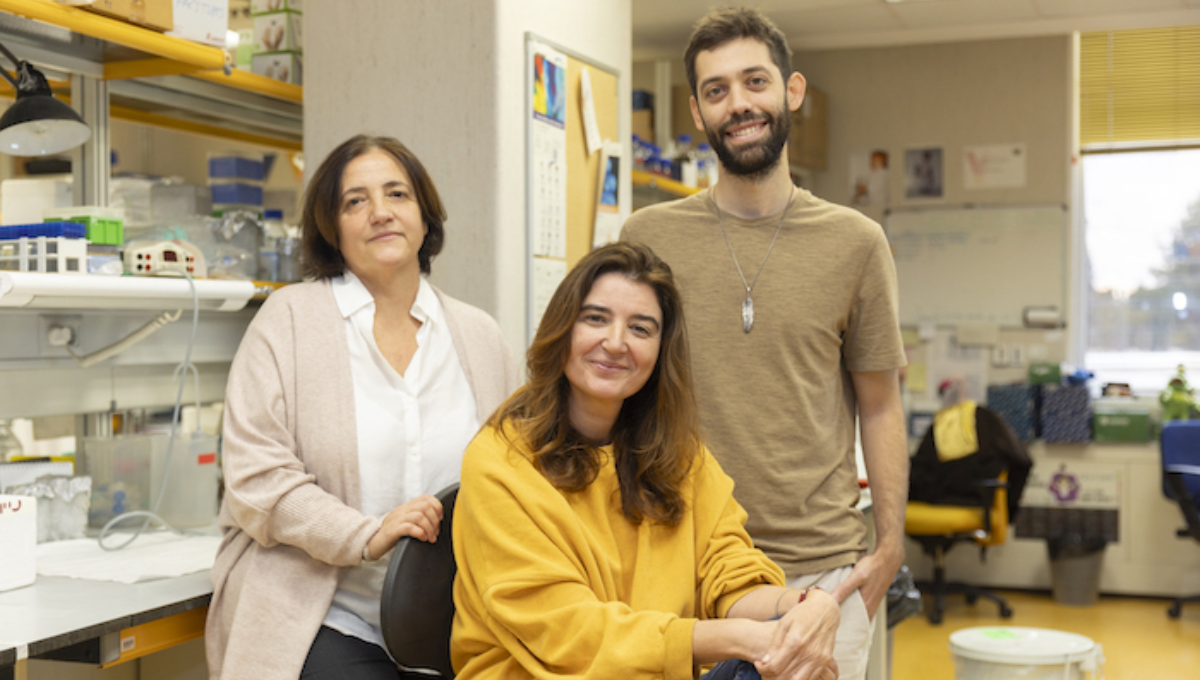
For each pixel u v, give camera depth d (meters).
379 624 1.80
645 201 4.28
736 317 1.84
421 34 2.56
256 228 2.63
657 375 1.66
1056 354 5.84
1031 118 5.86
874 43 5.61
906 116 6.04
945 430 5.29
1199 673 4.19
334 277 1.93
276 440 1.75
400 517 1.69
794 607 1.50
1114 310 6.07
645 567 1.58
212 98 2.78
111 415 2.56
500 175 2.50
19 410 2.25
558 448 1.58
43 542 2.15
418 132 2.57
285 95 2.72
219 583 1.76
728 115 1.80
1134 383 6.04
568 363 1.60
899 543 1.89
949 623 5.13
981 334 5.94
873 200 6.10
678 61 5.66
